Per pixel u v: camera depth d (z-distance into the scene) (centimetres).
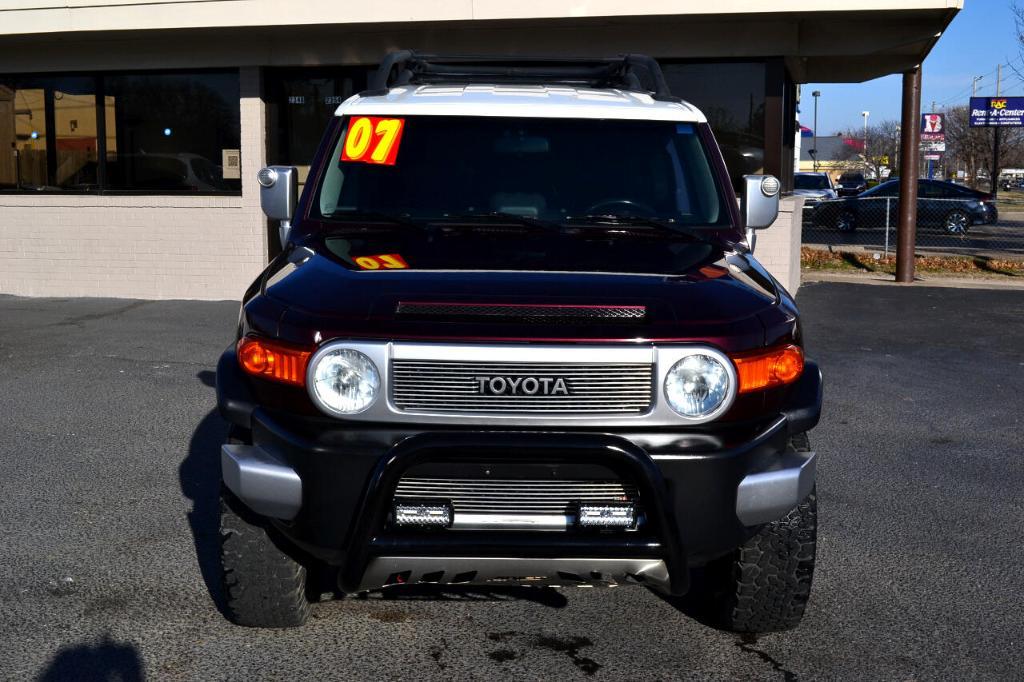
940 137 2986
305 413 348
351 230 446
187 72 1301
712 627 429
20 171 1363
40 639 406
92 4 1199
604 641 414
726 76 1195
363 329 342
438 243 422
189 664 388
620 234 443
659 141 481
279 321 356
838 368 966
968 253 2203
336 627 422
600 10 1110
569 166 471
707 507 349
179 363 923
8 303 1280
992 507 588
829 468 660
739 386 346
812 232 2930
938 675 390
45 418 742
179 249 1310
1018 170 6619
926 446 713
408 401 342
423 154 473
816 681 384
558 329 339
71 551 497
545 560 341
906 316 1279
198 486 598
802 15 1106
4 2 1216
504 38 1207
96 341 1023
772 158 1195
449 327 340
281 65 1257
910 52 1275
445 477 343
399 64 562
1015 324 1226
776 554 390
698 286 374
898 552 518
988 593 468
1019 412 809
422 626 425
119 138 1330
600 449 332
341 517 347
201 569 477
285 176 465
